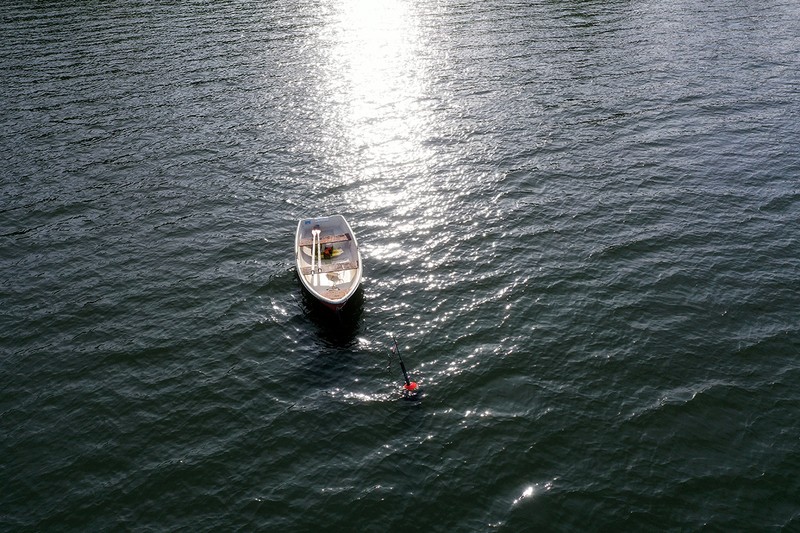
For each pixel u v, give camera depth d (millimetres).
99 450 23359
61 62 63094
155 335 29000
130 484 22031
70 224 37281
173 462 22812
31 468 22672
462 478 21953
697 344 27641
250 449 23266
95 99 54031
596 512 20734
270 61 63812
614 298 30578
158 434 23984
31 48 67438
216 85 57312
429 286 31828
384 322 29531
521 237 35531
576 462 22469
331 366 27047
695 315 29375
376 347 28047
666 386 25547
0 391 26016
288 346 28188
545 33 72812
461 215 37781
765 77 57875
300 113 51594
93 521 20828
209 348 28203
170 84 57438
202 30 75125
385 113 51469
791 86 55625
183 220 37719
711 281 31562
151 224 37312
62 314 30375
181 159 44438
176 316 30156
